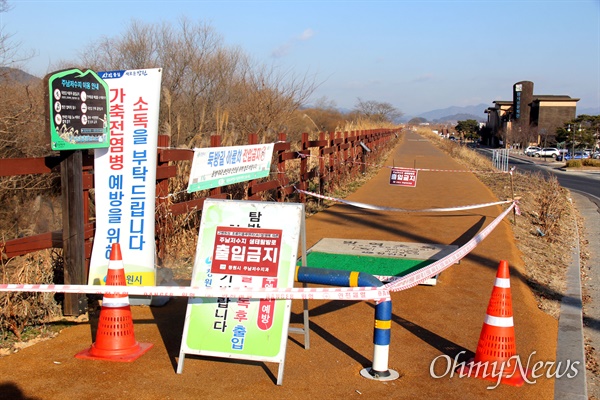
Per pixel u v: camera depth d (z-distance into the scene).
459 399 4.07
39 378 4.27
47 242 5.48
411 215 11.89
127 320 4.71
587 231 13.73
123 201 5.67
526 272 7.91
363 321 5.63
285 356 4.59
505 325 4.44
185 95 19.81
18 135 10.09
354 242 8.73
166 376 4.34
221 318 4.39
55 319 5.48
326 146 15.16
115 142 5.66
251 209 4.61
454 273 7.39
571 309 6.46
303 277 4.58
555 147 72.44
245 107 15.92
